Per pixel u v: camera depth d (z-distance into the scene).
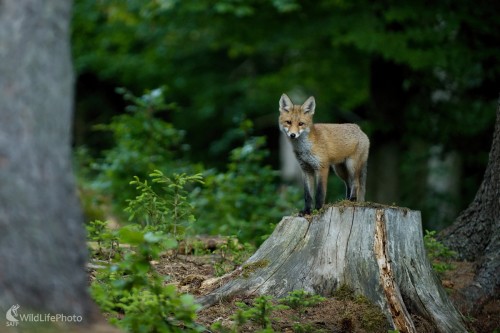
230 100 32.16
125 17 25.94
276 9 22.05
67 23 5.88
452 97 22.31
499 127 11.02
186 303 6.23
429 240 11.33
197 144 34.06
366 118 26.97
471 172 26.81
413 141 22.78
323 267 8.83
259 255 9.20
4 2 5.60
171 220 10.68
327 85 26.30
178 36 26.84
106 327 5.85
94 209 16.48
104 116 35.25
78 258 5.77
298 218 9.34
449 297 10.05
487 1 19.75
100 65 29.09
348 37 19.53
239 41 23.50
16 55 5.54
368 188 22.70
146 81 30.45
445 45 19.56
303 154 12.51
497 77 21.03
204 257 10.72
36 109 5.56
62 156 5.73
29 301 5.37
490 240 10.82
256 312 7.62
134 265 6.56
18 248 5.36
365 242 8.89
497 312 10.12
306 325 7.86
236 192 16.17
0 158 5.39
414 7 19.30
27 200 5.42
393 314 8.48
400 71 21.30
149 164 16.58
